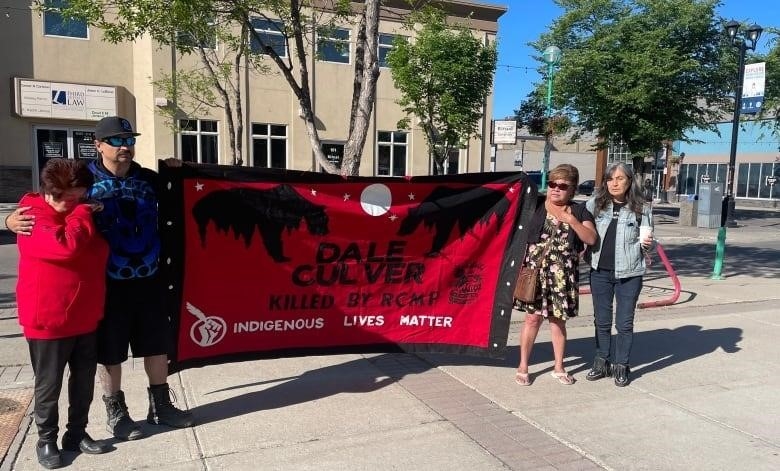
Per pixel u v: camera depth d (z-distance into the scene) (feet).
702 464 11.87
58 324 10.75
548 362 18.30
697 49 65.00
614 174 15.94
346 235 15.66
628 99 61.57
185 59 63.57
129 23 25.64
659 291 30.12
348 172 22.06
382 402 14.70
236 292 14.83
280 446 12.26
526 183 16.05
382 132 73.31
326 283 15.69
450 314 16.69
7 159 62.85
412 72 52.13
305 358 18.02
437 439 12.74
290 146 69.15
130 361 17.42
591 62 62.95
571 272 15.64
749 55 66.13
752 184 130.93
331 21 35.17
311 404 14.48
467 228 16.35
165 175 13.55
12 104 61.82
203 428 13.05
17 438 12.51
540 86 69.41
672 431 13.39
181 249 14.08
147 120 64.13
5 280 30.76
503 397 15.25
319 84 69.62
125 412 12.62
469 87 52.11
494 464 11.71
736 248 50.65
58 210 10.73
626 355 16.30
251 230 14.76
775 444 12.80
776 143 124.98
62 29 62.95
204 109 55.31
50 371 11.05
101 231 11.58
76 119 64.13
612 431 13.34
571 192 15.31
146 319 12.45
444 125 55.57
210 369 16.87
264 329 15.25
